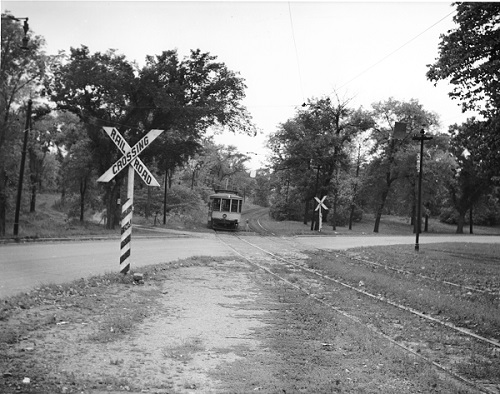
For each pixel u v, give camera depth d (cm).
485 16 2178
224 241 3622
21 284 1202
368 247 3291
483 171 2920
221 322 950
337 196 6488
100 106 3866
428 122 6381
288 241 3912
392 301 1311
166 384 584
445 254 2895
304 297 1303
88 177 4991
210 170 9381
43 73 3041
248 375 629
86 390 549
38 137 3953
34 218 4234
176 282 1451
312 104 6006
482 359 779
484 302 1335
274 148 6169
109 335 782
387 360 725
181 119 3872
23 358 646
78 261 1786
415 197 6831
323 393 579
